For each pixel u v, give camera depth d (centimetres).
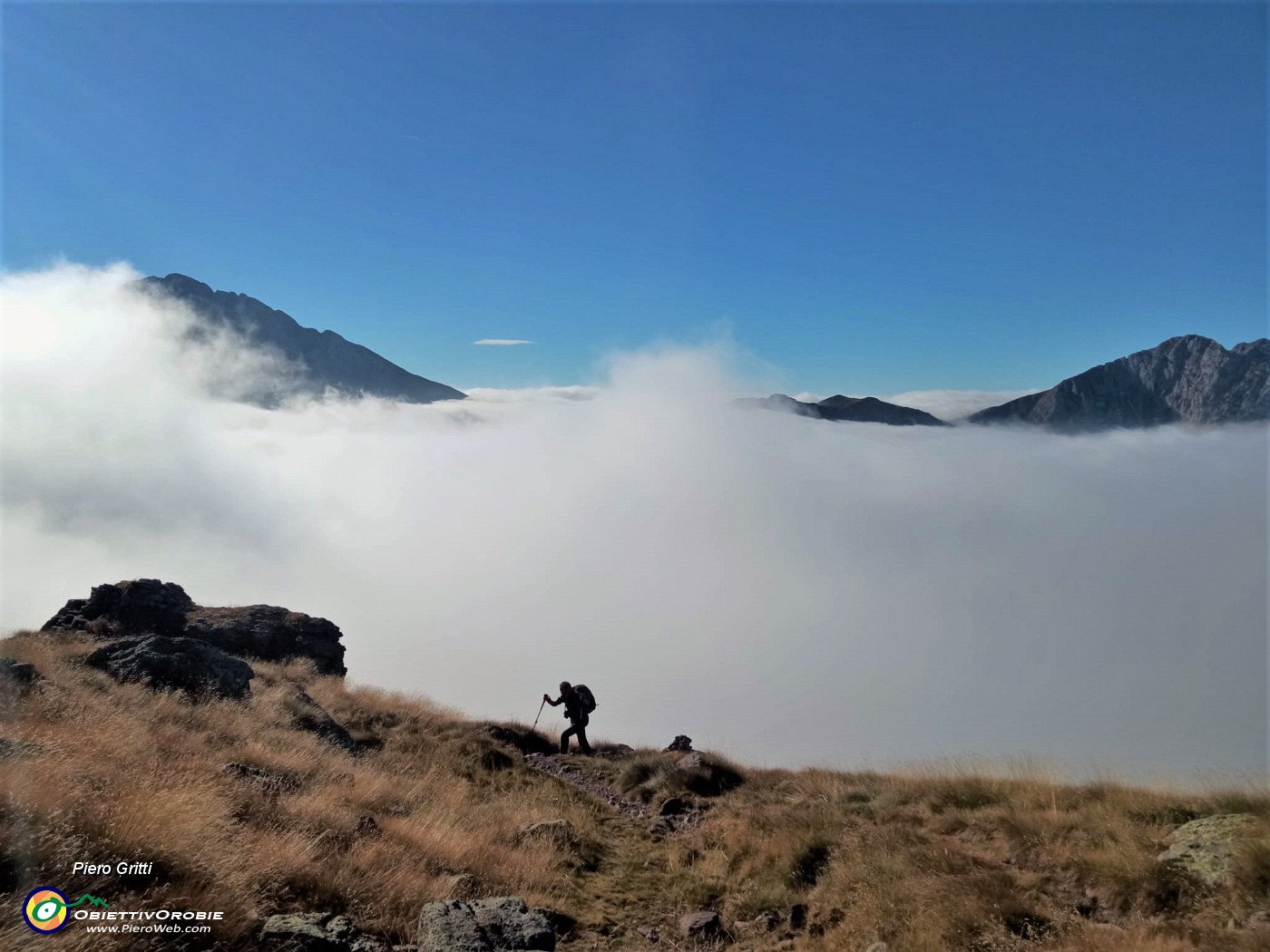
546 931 800
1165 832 985
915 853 1037
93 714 1145
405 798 1322
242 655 2395
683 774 1741
